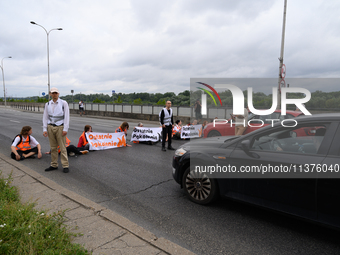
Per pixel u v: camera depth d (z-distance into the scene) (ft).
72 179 17.62
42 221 9.46
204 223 11.42
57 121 18.79
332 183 9.08
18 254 7.75
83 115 108.58
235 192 12.01
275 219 11.85
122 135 31.35
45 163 21.93
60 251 7.86
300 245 9.68
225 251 9.29
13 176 16.21
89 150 28.17
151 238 9.30
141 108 89.97
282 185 10.37
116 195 14.78
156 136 34.83
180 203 13.67
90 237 9.34
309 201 9.70
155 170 20.29
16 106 182.50
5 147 28.76
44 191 13.79
